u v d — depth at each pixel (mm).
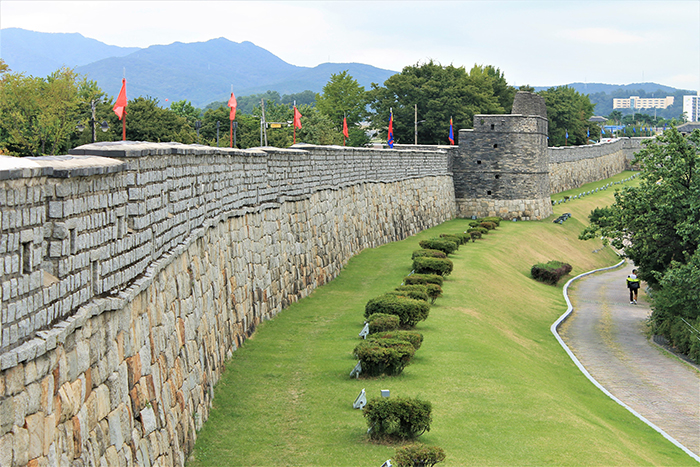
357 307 30172
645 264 41719
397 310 25859
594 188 109750
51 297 8508
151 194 13305
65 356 8828
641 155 40750
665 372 31578
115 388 10539
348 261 41688
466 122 97438
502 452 15336
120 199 11320
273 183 28234
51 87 54812
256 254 25266
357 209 45219
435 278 34375
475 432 16438
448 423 16859
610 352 34875
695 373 31500
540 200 75000
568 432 17328
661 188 39469
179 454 13391
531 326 36594
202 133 81812
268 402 17859
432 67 104438
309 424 16391
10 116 53906
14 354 7457
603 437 17938
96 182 10148
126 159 11734
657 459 18672
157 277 13539
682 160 38125
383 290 34469
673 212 38969
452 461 14516
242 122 84312
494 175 73438
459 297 34250
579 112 149625
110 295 10719
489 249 52625
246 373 20062
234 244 22250
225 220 21062
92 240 9969
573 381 27719
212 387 17656
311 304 30688
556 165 100000
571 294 50594
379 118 101875
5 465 7289
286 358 21828
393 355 20078
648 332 39562
